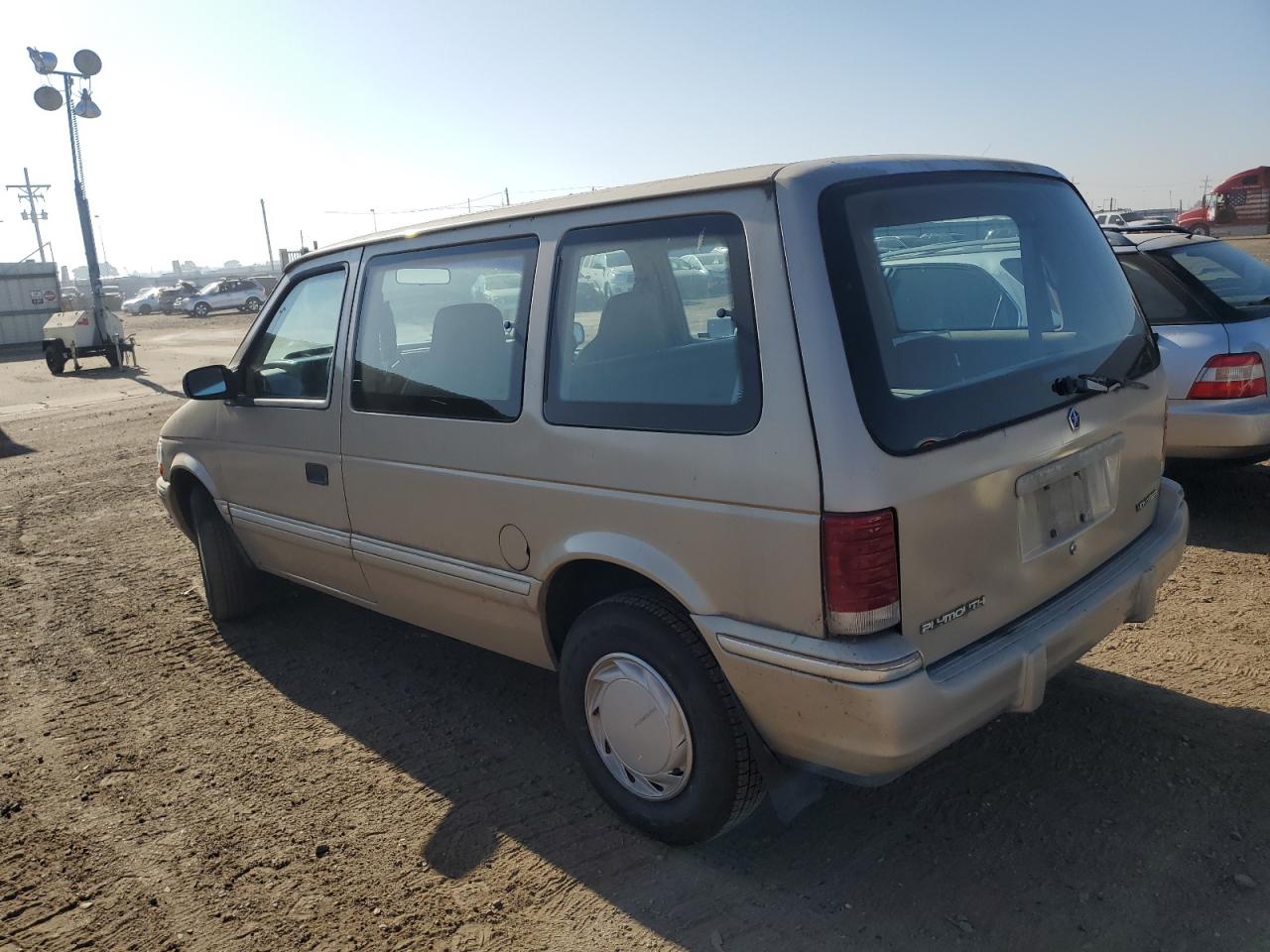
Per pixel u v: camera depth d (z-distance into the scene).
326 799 3.59
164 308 58.50
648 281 2.96
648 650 2.99
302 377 4.43
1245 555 5.34
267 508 4.71
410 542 3.89
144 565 6.71
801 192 2.64
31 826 3.52
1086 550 3.15
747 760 2.88
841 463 2.46
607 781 3.27
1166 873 2.86
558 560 3.23
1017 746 3.59
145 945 2.87
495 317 3.47
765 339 2.62
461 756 3.85
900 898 2.84
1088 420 3.08
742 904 2.87
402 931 2.86
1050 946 2.61
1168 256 5.98
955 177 3.09
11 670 4.98
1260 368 5.61
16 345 36.81
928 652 2.63
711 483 2.73
